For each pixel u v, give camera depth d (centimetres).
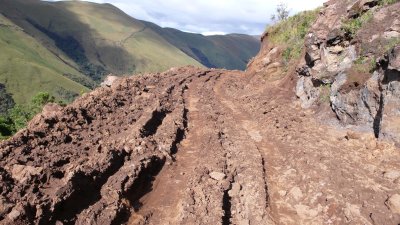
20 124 3347
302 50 2808
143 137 1527
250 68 4169
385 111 1523
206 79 3647
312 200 1182
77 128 1482
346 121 1798
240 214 1091
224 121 2064
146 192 1189
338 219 1077
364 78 1761
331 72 2047
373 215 1057
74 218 935
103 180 1120
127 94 2258
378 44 1806
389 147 1448
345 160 1418
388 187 1199
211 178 1273
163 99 2292
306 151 1527
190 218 1014
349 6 2211
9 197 893
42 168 1021
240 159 1469
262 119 2105
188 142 1680
